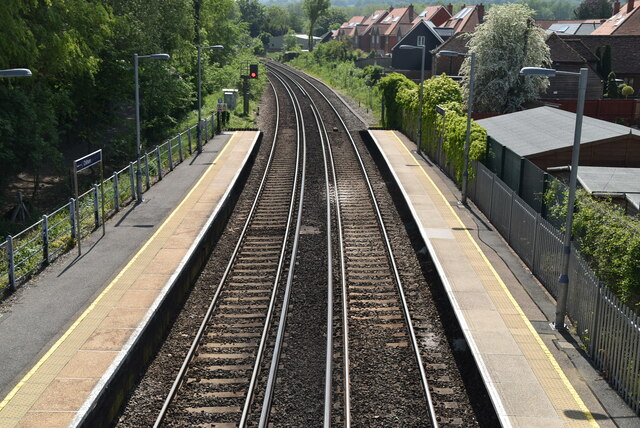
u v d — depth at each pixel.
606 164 21.89
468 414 11.95
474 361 13.13
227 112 43.53
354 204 26.44
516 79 44.06
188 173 29.36
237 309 16.47
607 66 55.19
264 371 13.41
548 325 14.74
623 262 12.45
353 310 16.36
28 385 11.69
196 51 47.25
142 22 36.75
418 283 18.23
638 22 67.88
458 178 26.95
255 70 47.91
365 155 36.59
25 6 24.56
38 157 26.27
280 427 11.51
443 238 20.92
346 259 20.06
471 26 74.62
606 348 12.45
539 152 21.69
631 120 43.84
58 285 16.39
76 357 12.66
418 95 37.06
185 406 12.12
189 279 18.23
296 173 31.53
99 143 38.44
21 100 25.33
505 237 21.05
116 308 14.91
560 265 15.90
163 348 14.69
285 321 15.70
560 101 45.09
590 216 14.52
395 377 13.23
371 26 125.69
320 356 14.05
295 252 20.23
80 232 20.45
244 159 32.41
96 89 36.31
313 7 129.88
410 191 26.91
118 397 12.27
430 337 15.02
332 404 12.20
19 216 25.66
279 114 50.16
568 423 10.89
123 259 18.27
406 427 11.57
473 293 16.50
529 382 12.20
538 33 44.25
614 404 11.49
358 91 64.31
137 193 24.88
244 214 25.36
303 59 104.00
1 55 23.53
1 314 14.68
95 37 29.81
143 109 39.53
